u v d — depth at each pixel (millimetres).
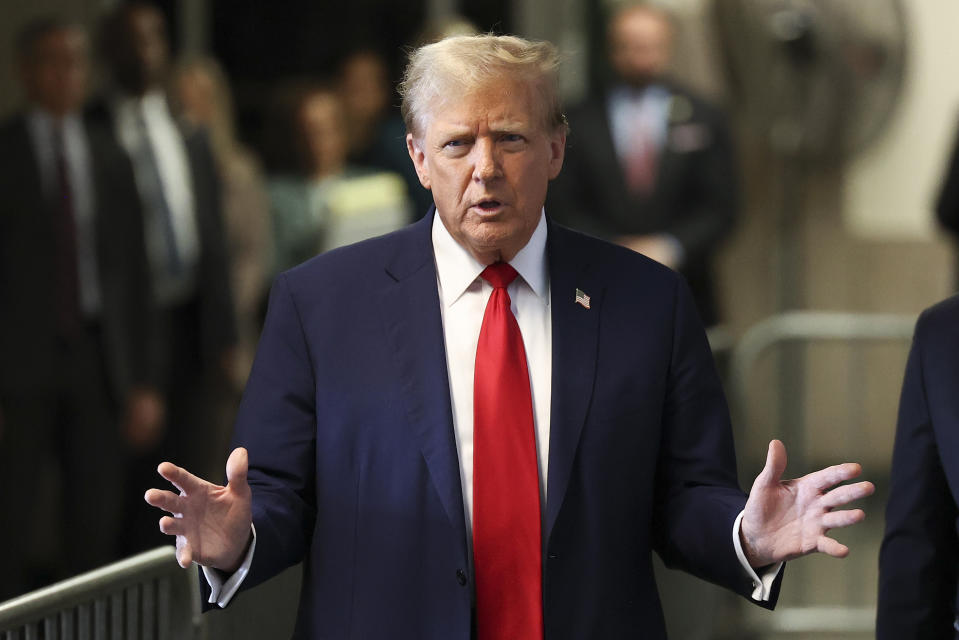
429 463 8695
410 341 8945
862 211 28047
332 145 23484
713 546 8680
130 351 19375
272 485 8922
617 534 8797
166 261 20406
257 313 22906
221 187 21062
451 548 8609
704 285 22594
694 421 9109
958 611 9641
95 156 19109
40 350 18703
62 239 18797
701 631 16375
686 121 22469
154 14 20688
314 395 9070
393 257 9234
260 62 26250
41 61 18734
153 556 9828
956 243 22938
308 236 23047
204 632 10078
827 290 28125
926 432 9680
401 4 26531
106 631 9430
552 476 8695
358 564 8773
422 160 8977
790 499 8375
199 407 21094
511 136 8570
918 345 9742
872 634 19766
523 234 8859
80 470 19203
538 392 8938
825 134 24406
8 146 18734
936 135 27859
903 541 9766
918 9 27766
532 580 8648
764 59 24297
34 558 22547
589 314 9047
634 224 22312
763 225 28031
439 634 8578
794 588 21656
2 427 18781
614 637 8719
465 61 8555
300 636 9000
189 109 22562
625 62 22500
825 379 28078
